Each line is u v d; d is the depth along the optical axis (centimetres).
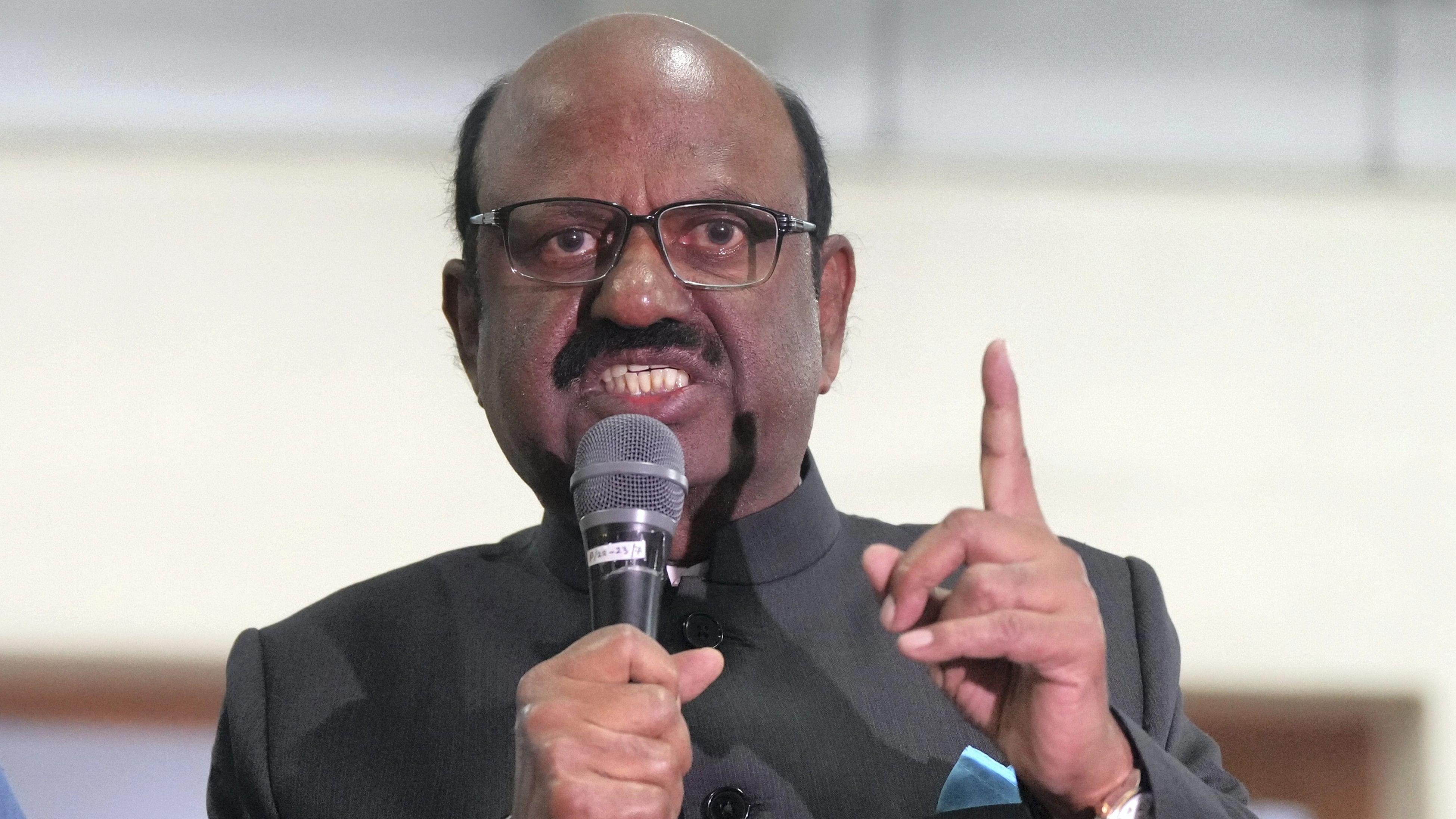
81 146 812
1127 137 801
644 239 338
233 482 779
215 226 804
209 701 763
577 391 339
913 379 779
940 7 794
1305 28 791
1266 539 757
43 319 794
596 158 343
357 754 355
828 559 383
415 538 773
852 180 795
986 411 283
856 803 333
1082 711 267
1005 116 803
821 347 372
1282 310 779
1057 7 792
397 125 817
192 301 797
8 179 807
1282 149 797
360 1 807
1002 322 783
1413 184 787
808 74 798
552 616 374
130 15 803
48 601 765
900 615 260
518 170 353
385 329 796
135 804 756
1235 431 768
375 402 788
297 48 811
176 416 785
